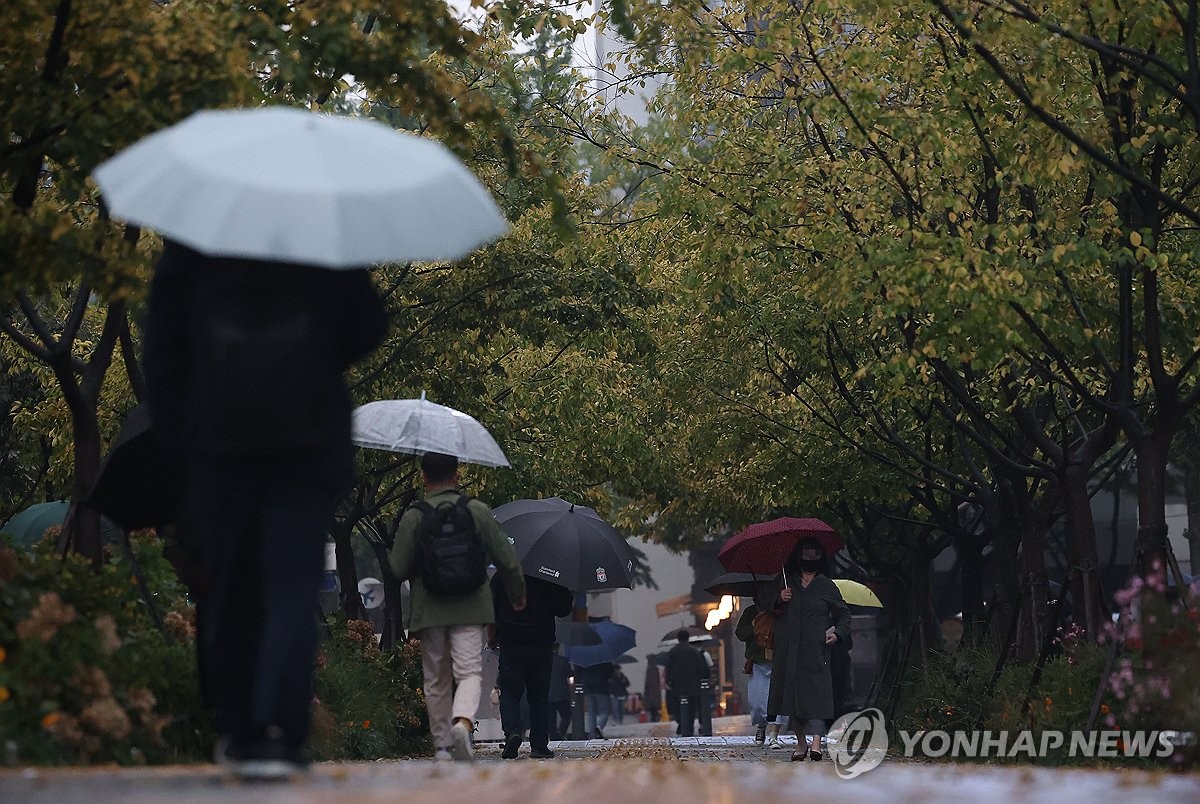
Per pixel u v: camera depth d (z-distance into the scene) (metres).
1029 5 28.48
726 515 72.81
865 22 31.36
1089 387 37.28
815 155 35.88
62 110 19.61
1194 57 25.45
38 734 14.13
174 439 12.84
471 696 25.14
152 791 10.06
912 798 10.32
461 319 47.78
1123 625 23.56
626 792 10.52
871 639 92.62
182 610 20.89
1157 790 12.05
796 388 53.75
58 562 17.62
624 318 49.09
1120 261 27.78
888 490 56.12
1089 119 28.64
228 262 12.12
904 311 31.53
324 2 23.30
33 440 57.34
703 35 31.84
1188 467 64.38
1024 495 41.09
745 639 45.31
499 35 39.41
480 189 12.42
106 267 18.81
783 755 39.34
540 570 34.44
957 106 30.11
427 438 27.92
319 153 11.68
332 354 12.26
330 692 28.83
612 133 41.66
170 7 21.41
